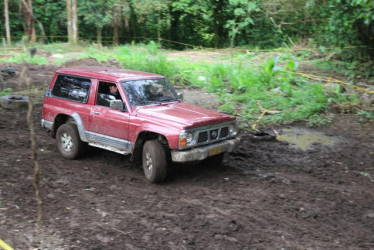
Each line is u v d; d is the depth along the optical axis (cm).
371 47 1708
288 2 2117
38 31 2747
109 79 704
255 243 465
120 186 634
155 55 2014
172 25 3081
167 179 673
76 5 2538
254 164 769
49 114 784
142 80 728
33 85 1427
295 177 704
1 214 516
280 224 516
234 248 452
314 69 1680
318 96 1220
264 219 529
